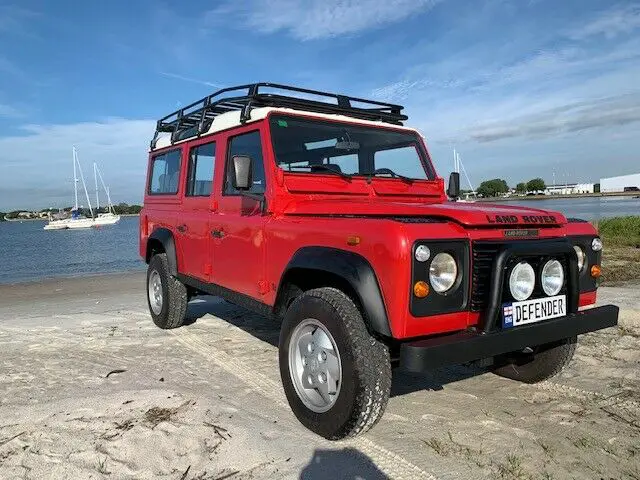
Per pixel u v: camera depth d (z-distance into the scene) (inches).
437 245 114.0
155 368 186.5
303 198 159.6
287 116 165.9
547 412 146.4
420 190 188.1
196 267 205.9
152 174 261.6
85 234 2014.0
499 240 122.6
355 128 180.5
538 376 166.1
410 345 109.7
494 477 110.2
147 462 114.7
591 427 135.9
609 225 737.0
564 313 131.6
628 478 110.4
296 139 165.6
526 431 133.3
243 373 179.9
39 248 1228.5
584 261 147.6
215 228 187.3
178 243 221.6
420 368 107.5
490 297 117.1
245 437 125.6
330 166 171.8
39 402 151.3
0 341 231.9
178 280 234.5
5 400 153.6
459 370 183.9
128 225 2780.5
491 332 117.6
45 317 297.1
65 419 135.2
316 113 173.8
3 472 110.7
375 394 117.4
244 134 174.9
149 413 138.3
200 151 208.4
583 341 216.1
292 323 136.2
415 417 142.6
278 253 150.2
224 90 189.3
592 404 151.9
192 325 255.9
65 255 987.3
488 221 122.0
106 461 114.7
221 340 225.5
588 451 122.3
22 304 375.9
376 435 130.3
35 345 223.0
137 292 422.0
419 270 111.3
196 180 210.5
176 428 129.2
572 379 173.2
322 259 127.6
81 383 169.5
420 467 114.1
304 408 132.6
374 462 115.9
